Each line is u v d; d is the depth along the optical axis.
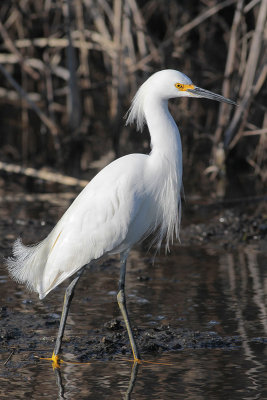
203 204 16.86
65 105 29.53
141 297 9.89
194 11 27.11
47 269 8.11
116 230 8.00
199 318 8.90
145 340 8.14
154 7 26.69
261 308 9.28
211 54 27.06
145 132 25.56
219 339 8.06
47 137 26.22
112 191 7.98
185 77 8.29
